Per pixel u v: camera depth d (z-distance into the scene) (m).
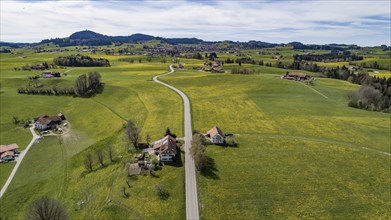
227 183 76.50
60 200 80.19
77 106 161.50
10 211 80.25
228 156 90.38
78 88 176.25
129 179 79.81
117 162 92.19
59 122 143.12
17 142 123.44
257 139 102.94
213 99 154.62
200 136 98.19
